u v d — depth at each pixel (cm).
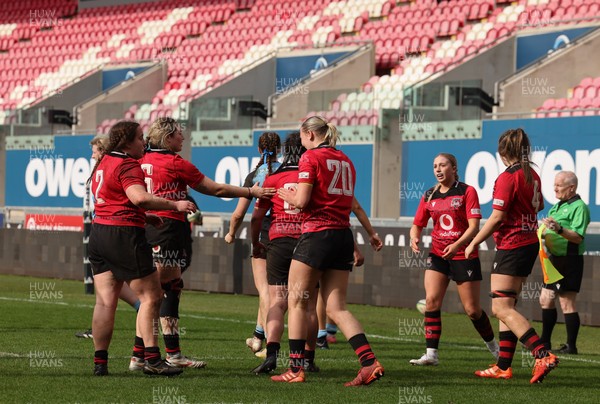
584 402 1742
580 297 3306
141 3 8988
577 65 4978
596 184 3822
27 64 8988
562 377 2058
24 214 5650
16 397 1667
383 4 7169
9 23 9575
